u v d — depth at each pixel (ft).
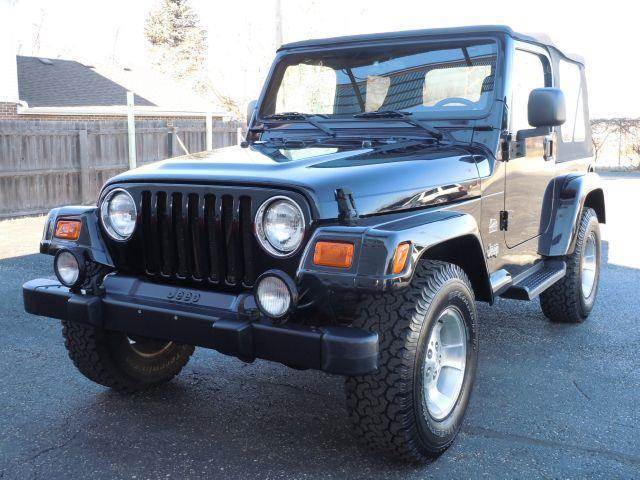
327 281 8.23
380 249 8.13
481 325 16.90
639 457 10.06
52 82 69.92
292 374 13.47
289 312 8.29
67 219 10.45
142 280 10.07
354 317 9.57
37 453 10.03
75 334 11.36
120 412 11.55
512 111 12.49
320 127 12.91
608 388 12.79
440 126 12.21
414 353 8.93
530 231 14.07
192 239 9.66
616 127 82.23
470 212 11.24
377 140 11.96
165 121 49.19
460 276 10.00
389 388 8.90
